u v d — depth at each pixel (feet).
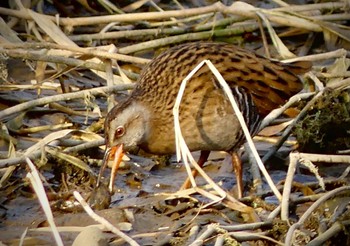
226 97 34.60
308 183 35.73
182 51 35.83
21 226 32.96
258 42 49.11
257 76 35.63
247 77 35.40
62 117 40.52
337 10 49.19
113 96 39.75
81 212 34.17
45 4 49.78
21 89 41.68
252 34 49.06
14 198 35.01
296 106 40.93
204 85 34.65
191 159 32.60
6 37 43.06
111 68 40.65
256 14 46.29
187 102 34.73
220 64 35.29
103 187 34.47
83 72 44.45
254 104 35.60
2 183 35.01
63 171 36.45
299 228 31.14
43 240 31.94
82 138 37.88
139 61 40.70
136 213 33.96
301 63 37.32
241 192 35.45
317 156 32.76
